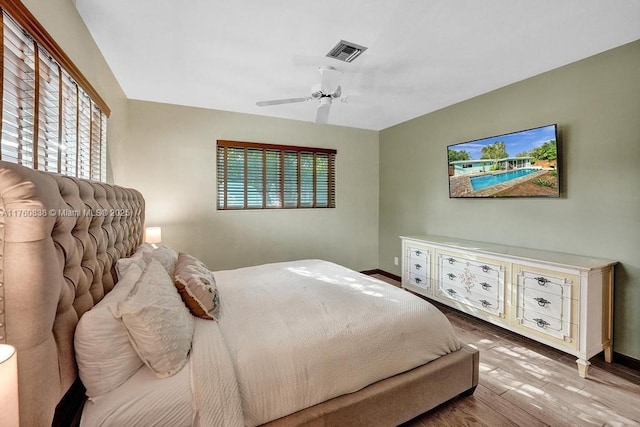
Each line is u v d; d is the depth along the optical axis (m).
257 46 2.19
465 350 1.83
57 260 0.92
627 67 2.15
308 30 1.98
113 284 1.55
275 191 4.04
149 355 1.11
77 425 1.13
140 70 2.58
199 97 3.24
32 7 1.32
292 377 1.27
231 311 1.69
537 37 2.06
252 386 1.19
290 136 4.11
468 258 2.84
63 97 1.64
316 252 4.35
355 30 1.98
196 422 1.06
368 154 4.71
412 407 1.55
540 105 2.66
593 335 2.08
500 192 2.95
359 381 1.42
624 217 2.19
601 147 2.29
